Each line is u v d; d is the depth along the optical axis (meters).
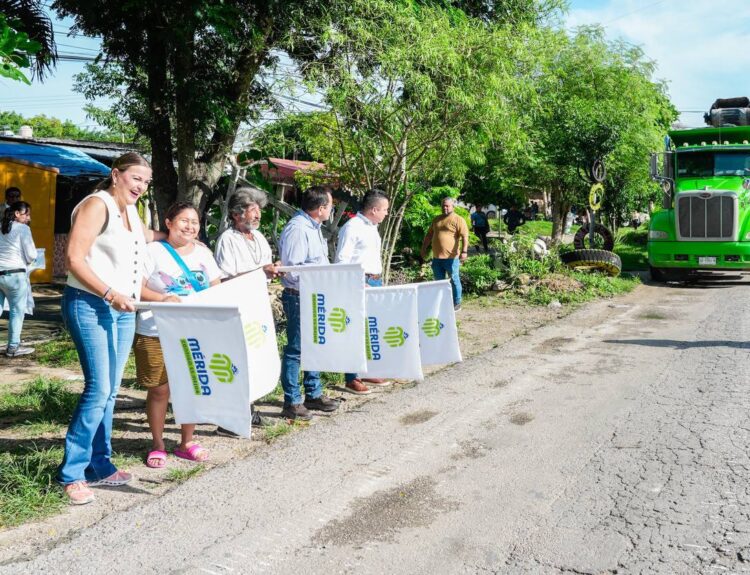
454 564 3.26
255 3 10.23
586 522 3.67
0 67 5.32
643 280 15.55
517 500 3.96
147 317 4.30
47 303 12.66
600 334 8.98
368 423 5.38
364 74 10.01
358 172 11.55
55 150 18.20
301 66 10.38
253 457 4.66
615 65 20.20
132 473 4.37
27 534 3.53
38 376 6.93
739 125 16.14
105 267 3.87
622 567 3.21
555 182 20.91
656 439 4.93
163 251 4.43
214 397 3.96
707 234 14.39
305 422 5.43
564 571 3.19
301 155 14.01
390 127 10.20
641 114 20.05
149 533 3.56
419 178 11.88
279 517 3.75
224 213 11.41
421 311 5.93
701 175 15.20
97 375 3.87
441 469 4.43
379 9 9.80
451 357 5.92
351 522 3.70
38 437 4.99
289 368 5.46
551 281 12.88
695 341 8.41
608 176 19.67
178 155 11.21
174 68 10.68
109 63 11.80
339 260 6.07
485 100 9.94
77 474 3.92
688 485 4.12
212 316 3.85
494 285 12.73
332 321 5.29
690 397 5.97
